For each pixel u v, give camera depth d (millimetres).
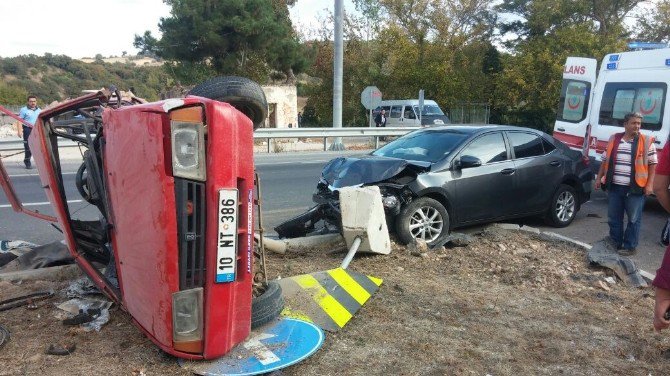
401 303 4891
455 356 3967
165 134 3076
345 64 38031
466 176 7309
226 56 29094
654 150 7016
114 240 3771
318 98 39469
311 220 7133
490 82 38500
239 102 4566
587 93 11984
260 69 29859
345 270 5301
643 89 10336
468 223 7477
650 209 10445
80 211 8820
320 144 24516
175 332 3285
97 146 4230
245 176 3336
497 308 4902
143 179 3191
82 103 4402
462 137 7672
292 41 30656
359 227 5965
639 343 4316
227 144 3180
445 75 36219
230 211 3221
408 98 37125
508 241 7031
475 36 41062
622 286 5727
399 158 7605
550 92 34719
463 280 5645
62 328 4070
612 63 11195
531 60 35188
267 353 3672
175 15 28000
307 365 3719
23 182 11930
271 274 5461
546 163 8211
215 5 28094
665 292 2885
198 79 28688
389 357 3900
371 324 4445
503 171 7680
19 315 4312
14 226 7938
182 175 3111
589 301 5238
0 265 5727
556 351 4125
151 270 3273
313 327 4125
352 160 7152
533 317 4754
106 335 3957
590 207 10461
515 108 37250
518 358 3992
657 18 38844
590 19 38375
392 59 37312
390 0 39094
